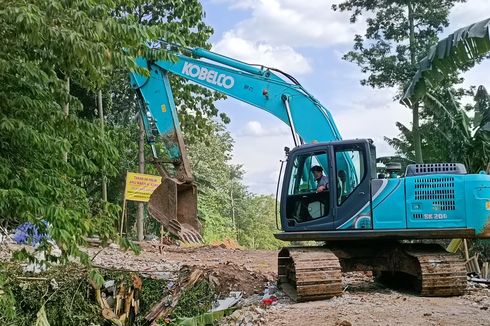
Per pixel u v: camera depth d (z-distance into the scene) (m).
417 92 10.55
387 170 9.25
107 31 5.52
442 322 6.65
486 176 8.53
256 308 7.69
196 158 37.53
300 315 7.21
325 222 8.97
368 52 23.95
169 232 10.48
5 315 6.49
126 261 12.16
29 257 6.87
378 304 7.86
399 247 9.23
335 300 8.23
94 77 6.01
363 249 9.38
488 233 8.31
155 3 17.02
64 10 5.23
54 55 6.05
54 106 6.40
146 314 8.53
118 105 22.12
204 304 8.41
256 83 10.57
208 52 11.02
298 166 9.31
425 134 17.28
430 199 8.54
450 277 8.41
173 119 11.16
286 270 9.34
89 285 8.29
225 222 38.47
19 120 5.71
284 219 9.28
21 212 5.59
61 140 6.03
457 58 9.92
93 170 6.60
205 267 9.99
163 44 10.84
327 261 8.46
